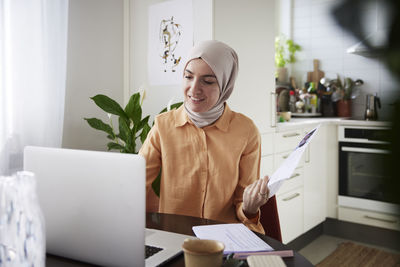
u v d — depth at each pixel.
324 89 3.82
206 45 1.36
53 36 2.12
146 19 2.51
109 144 2.18
